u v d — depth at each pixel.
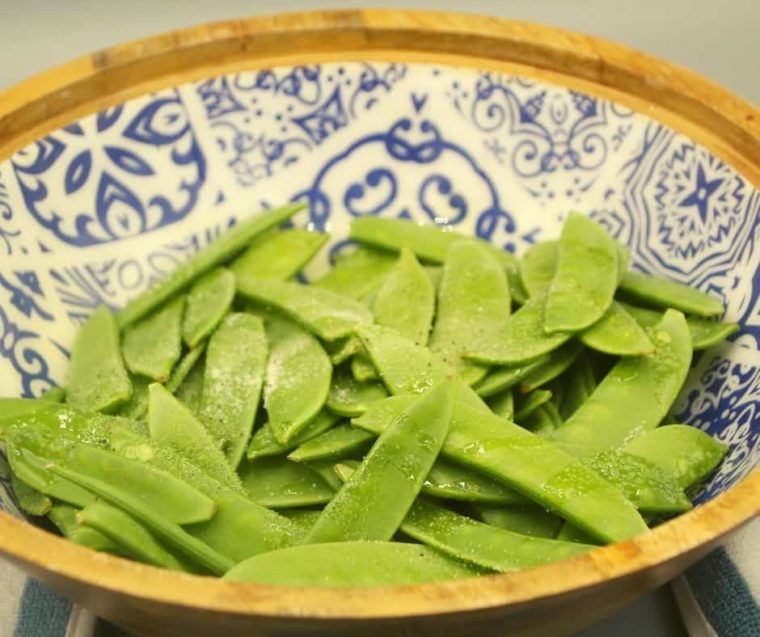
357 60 0.64
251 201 0.64
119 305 0.61
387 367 0.52
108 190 0.62
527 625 0.43
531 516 0.49
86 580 0.41
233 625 0.41
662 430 0.52
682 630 0.53
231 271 0.60
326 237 0.63
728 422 0.53
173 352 0.55
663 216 0.60
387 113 0.64
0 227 0.58
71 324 0.59
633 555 0.41
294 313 0.56
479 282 0.58
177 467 0.50
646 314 0.57
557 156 0.63
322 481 0.51
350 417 0.52
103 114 0.61
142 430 0.52
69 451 0.50
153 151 0.63
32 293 0.58
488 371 0.53
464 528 0.48
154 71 0.62
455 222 0.65
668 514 0.49
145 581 0.40
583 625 0.46
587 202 0.63
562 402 0.56
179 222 0.63
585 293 0.55
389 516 0.47
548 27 0.62
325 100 0.64
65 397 0.56
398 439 0.48
